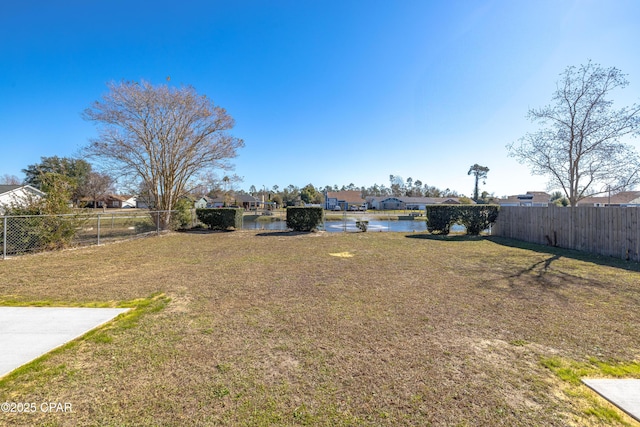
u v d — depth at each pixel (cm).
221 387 216
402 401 201
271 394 208
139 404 196
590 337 304
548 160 1092
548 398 205
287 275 573
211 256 788
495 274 580
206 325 330
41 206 860
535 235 1047
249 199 5803
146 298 430
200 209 1611
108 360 252
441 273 590
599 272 593
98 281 528
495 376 232
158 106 1402
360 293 456
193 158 1511
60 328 319
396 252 850
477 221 1276
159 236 1281
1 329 316
